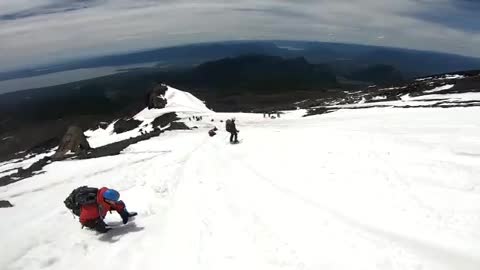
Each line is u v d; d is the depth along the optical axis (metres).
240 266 6.45
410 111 33.88
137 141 33.66
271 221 8.41
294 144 18.59
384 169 11.41
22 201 12.35
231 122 24.23
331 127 26.30
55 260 7.09
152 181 13.71
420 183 9.79
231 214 9.14
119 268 6.73
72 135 31.91
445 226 7.30
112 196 8.30
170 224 8.80
